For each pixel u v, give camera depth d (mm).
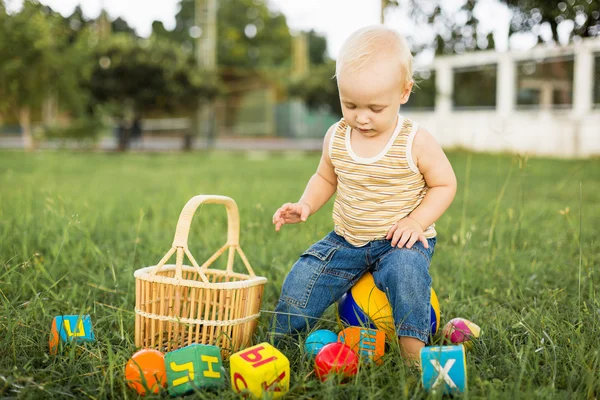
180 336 2209
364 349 2029
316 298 2328
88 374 1917
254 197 5875
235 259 3385
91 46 19203
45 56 16250
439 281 3152
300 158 16062
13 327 2182
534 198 6672
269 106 30953
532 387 1857
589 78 14117
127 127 20000
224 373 1923
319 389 1861
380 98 2125
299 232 4234
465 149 15109
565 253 3697
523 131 15211
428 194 2305
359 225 2352
